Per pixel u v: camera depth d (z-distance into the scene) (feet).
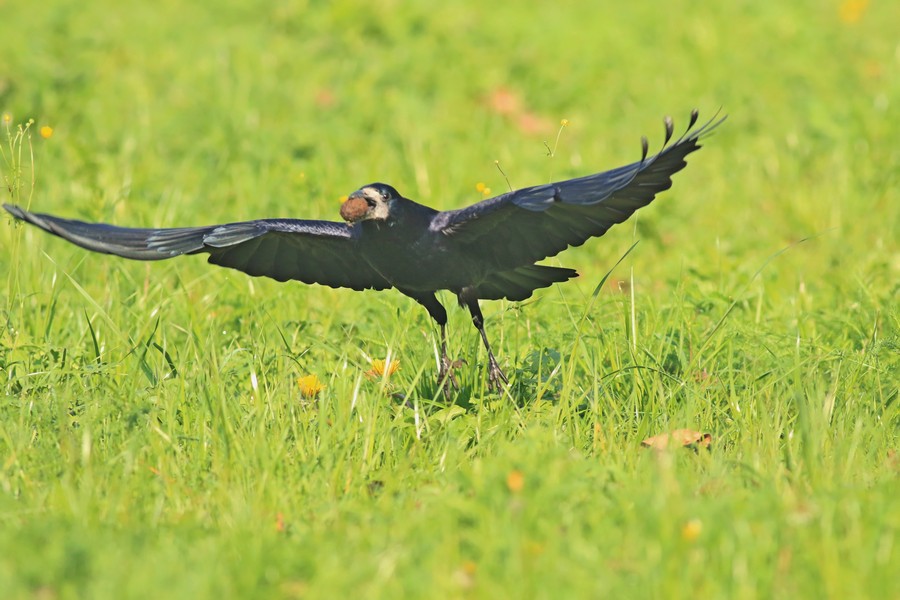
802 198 52.31
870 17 77.97
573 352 32.30
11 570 22.29
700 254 47.11
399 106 62.49
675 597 21.63
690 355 35.37
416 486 28.04
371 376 33.14
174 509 26.84
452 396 33.30
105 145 55.77
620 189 27.14
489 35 72.54
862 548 23.27
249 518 25.52
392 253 30.32
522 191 28.12
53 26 69.97
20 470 27.66
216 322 37.96
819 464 27.84
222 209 49.60
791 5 79.25
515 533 23.26
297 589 22.35
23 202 48.34
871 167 55.16
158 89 63.57
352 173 53.93
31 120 38.47
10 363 33.55
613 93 66.39
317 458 28.43
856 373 33.30
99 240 28.81
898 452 29.68
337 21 73.00
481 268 30.83
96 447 29.30
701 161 57.82
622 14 76.54
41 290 39.75
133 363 34.45
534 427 27.84
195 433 30.45
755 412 31.55
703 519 23.84
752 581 22.31
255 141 55.83
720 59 70.33
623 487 26.45
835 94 66.28
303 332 37.99
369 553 23.48
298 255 32.14
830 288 43.52
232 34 71.05
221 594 22.04
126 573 22.30
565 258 47.62
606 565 22.70
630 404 32.19
